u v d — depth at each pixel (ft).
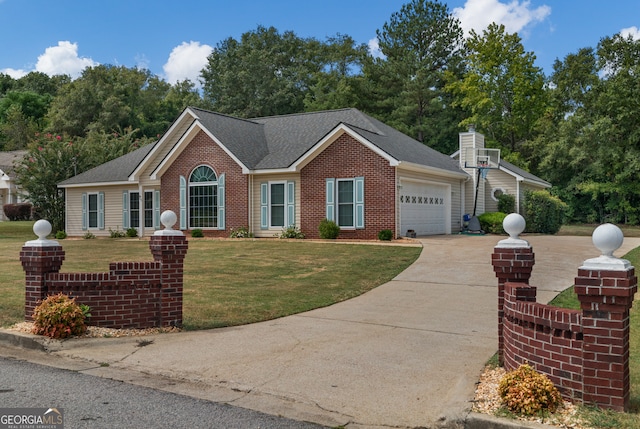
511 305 18.26
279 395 17.98
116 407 16.81
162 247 26.91
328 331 26.55
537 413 15.12
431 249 55.16
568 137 130.72
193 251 58.18
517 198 90.79
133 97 224.53
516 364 17.90
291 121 86.89
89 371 20.66
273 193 72.69
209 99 196.13
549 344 16.34
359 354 22.54
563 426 14.34
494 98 142.72
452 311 31.12
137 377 19.93
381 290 37.45
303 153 69.21
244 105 180.45
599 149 125.29
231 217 74.38
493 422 14.85
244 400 17.60
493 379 18.61
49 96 260.62
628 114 119.34
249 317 29.37
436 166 75.15
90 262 51.49
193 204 77.51
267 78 180.55
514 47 140.05
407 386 18.62
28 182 100.89
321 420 15.96
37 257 26.45
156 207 83.15
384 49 175.52
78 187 93.40
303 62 207.72
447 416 15.53
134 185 86.63
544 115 141.69
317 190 69.21
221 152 74.95
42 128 232.94
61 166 101.40
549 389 15.43
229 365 21.13
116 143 122.72
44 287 26.58
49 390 18.40
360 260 49.29
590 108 129.90
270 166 71.41
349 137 67.21
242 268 46.26
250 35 211.82
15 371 20.67
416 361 21.52
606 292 14.80
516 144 150.10
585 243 62.13
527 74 142.10
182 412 16.47
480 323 28.25
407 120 150.71
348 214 67.46
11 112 233.96
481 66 142.10
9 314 29.04
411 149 78.95
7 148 221.46
